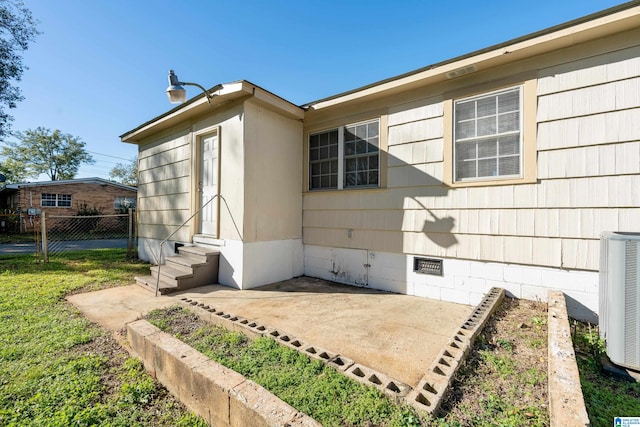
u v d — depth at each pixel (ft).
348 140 17.35
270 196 17.29
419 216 14.44
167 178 22.76
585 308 10.50
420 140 14.47
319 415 5.34
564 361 5.90
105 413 6.17
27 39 38.04
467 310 12.19
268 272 17.01
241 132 16.01
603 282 8.06
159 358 7.37
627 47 9.87
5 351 8.63
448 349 7.41
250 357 7.79
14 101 42.29
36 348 8.94
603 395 6.12
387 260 15.47
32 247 38.04
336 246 17.56
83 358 8.38
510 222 12.01
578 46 10.68
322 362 7.37
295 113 18.01
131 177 148.15
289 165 18.53
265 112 17.10
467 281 13.05
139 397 6.77
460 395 5.83
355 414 5.32
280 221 17.85
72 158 111.04
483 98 12.85
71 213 60.23
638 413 5.53
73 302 13.67
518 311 10.44
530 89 11.59
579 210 10.62
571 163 10.76
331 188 18.11
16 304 13.08
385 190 15.61
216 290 15.49
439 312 11.91
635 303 6.67
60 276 18.92
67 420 5.87
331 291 15.33
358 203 16.63
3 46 38.14
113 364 8.22
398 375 7.06
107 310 12.50
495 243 12.35
